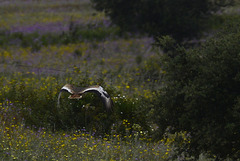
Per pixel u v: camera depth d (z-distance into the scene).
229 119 29.42
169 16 81.50
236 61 29.36
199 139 31.44
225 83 29.78
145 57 94.56
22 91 47.94
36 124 42.81
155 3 82.75
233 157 31.44
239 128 29.78
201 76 30.33
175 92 30.77
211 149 29.91
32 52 99.06
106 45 108.25
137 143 38.56
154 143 39.22
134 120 42.66
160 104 32.41
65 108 43.22
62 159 31.92
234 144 31.02
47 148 34.00
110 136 40.75
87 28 121.06
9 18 138.62
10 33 116.88
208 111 30.06
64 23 129.50
